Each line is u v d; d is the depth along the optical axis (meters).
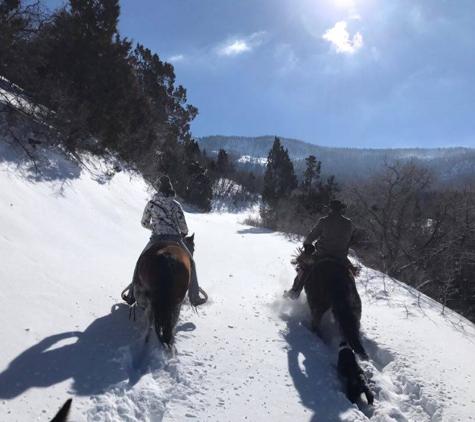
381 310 7.60
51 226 8.41
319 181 28.38
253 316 6.66
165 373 4.50
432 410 4.35
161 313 4.61
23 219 7.84
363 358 5.00
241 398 4.24
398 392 4.82
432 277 18.84
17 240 7.02
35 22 12.72
